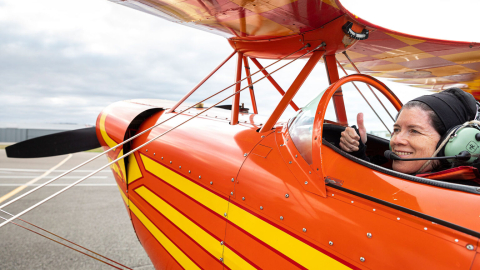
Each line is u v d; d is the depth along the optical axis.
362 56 2.25
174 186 1.38
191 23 1.54
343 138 1.17
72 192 5.85
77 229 3.61
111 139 1.87
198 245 1.20
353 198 0.81
